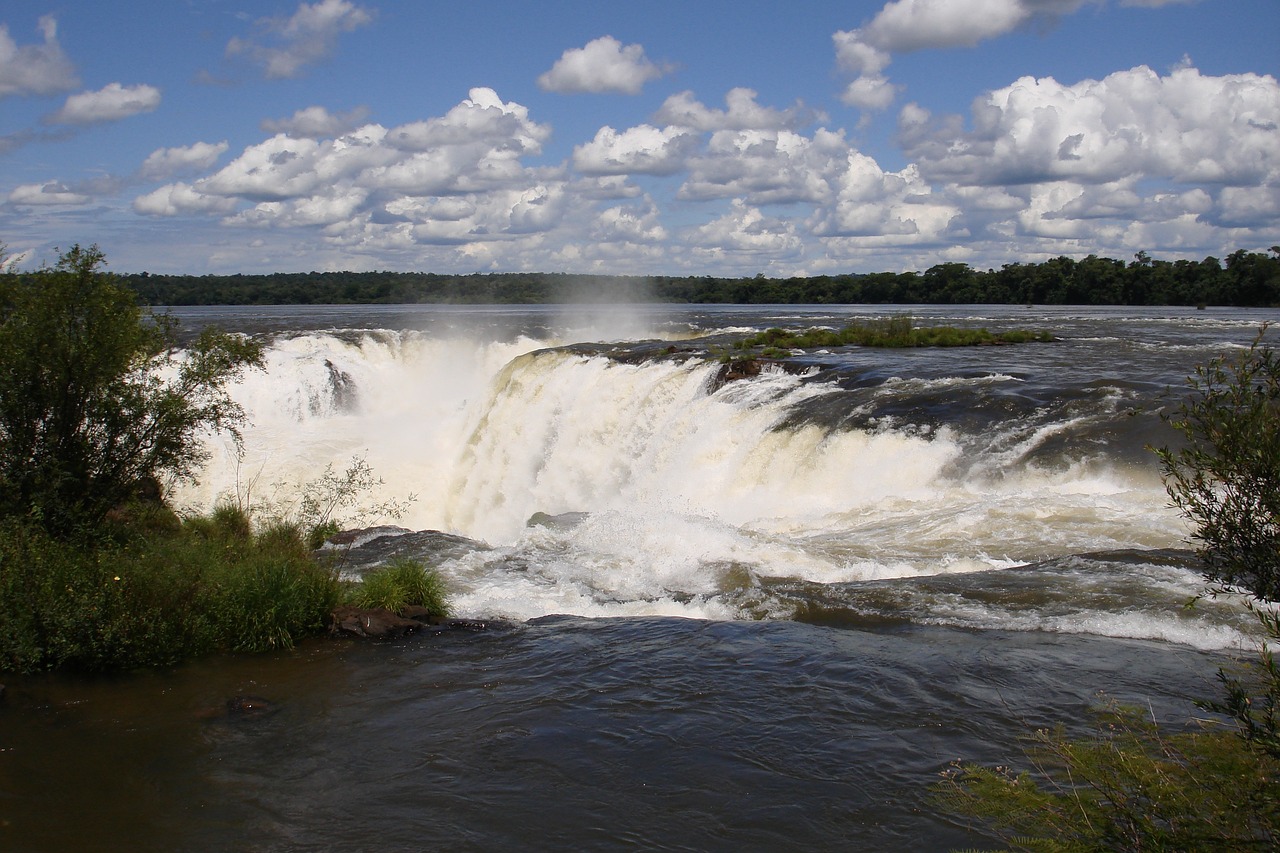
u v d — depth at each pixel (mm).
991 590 11281
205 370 14289
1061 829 5527
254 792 7270
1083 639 9656
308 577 11531
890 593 11516
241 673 9844
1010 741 7492
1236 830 4828
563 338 50438
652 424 26266
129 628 10047
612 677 9430
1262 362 4598
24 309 12727
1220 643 9344
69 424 12938
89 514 12875
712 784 7180
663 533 15164
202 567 11383
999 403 20688
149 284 136875
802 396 23266
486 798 7113
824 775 7203
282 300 142625
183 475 14383
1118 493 15383
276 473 27625
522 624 11367
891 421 20188
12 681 9578
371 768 7641
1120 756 5969
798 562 13438
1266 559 4438
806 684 8953
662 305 153125
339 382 38531
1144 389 21047
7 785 7375
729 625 10891
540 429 29312
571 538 15906
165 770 7645
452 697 9094
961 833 6281
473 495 29344
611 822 6711
